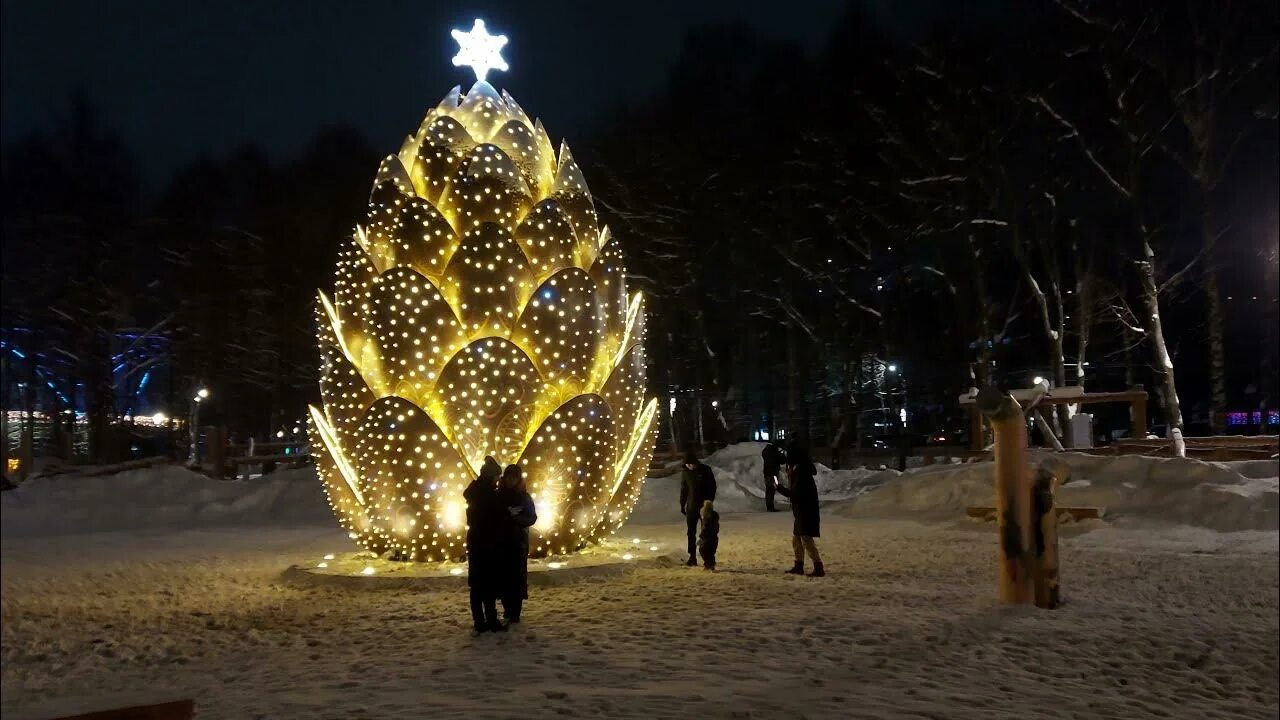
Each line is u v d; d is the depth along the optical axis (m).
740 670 7.82
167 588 14.59
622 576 13.67
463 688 7.29
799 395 43.94
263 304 45.22
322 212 45.66
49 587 15.09
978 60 33.88
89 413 47.12
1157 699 7.64
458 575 13.14
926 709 6.62
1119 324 35.94
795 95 39.47
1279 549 16.27
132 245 45.81
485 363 13.76
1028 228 35.16
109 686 8.47
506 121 15.39
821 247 39.53
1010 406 11.45
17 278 44.41
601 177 41.41
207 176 46.81
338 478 14.94
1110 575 13.98
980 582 13.21
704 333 42.19
